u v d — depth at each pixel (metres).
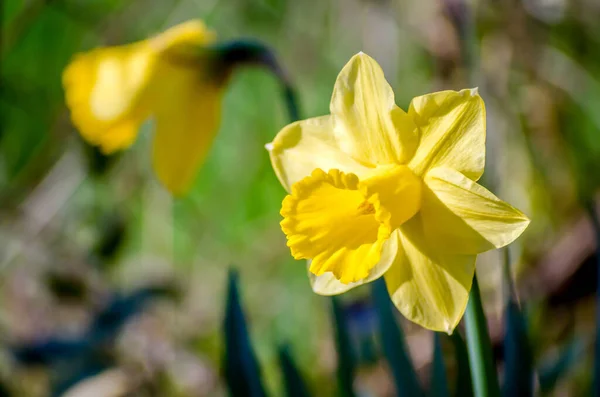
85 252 0.72
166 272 0.73
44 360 0.57
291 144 0.43
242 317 0.49
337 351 0.49
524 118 0.71
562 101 0.72
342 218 0.43
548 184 0.71
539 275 0.66
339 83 0.42
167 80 0.58
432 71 0.72
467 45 0.64
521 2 0.69
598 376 0.47
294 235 0.43
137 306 0.59
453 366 0.60
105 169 0.73
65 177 0.77
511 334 0.46
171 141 0.58
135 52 0.58
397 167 0.41
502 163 0.68
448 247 0.41
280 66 0.57
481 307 0.40
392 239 0.42
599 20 0.73
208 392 0.65
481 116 0.40
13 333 0.69
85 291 0.66
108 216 0.73
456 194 0.40
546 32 0.71
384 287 0.48
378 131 0.42
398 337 0.48
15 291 0.76
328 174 0.42
